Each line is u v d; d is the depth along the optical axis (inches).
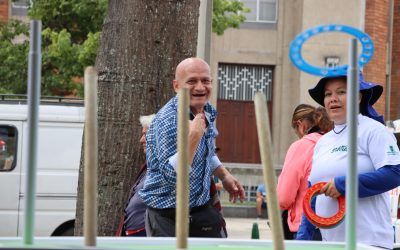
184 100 120.0
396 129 427.5
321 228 242.1
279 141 1409.9
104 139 311.4
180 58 317.7
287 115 1409.9
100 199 310.3
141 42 311.6
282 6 1414.9
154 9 313.1
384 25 1370.6
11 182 611.8
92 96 113.8
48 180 614.2
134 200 278.7
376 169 242.1
